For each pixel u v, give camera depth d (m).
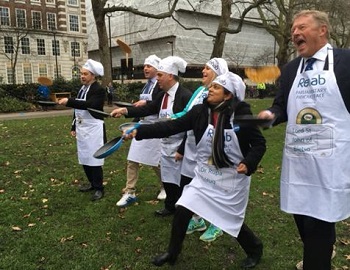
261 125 2.59
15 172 6.59
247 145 2.95
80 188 5.59
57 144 9.47
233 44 54.03
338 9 21.17
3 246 3.77
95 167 5.13
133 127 3.15
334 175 2.51
